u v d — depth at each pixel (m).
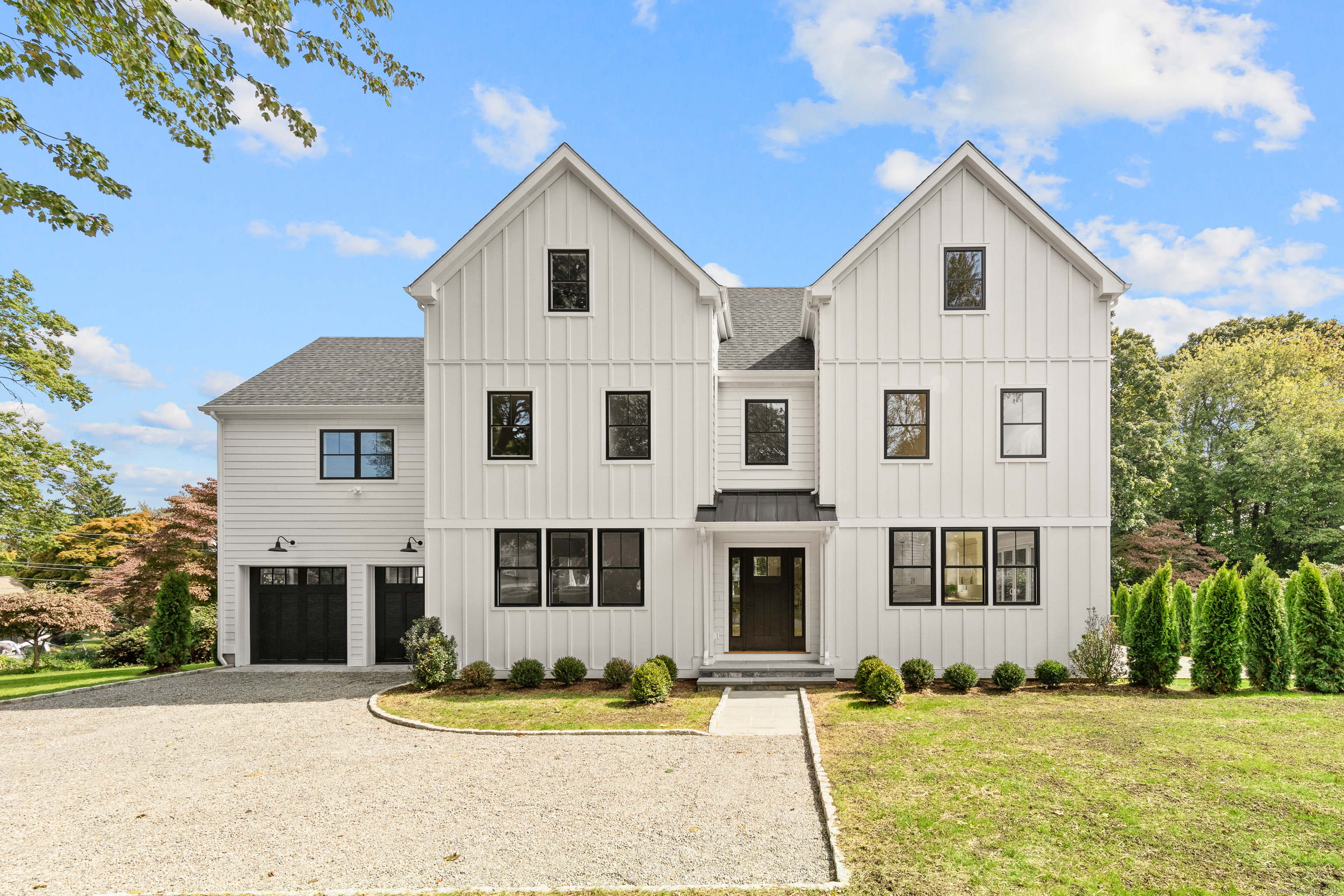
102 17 7.92
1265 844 6.72
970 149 15.23
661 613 15.45
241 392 18.61
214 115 9.66
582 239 15.80
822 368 15.55
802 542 15.84
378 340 21.92
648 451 15.66
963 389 15.38
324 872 6.76
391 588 18.44
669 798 8.47
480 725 11.89
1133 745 9.75
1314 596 13.21
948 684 14.41
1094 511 15.11
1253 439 34.97
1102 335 15.25
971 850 6.75
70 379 19.91
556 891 6.27
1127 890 5.96
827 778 8.80
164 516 29.89
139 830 7.86
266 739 11.42
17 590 30.56
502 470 15.70
